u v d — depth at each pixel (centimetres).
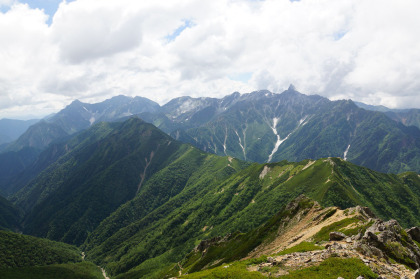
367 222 7300
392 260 4172
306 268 3809
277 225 13125
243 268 4597
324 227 8888
